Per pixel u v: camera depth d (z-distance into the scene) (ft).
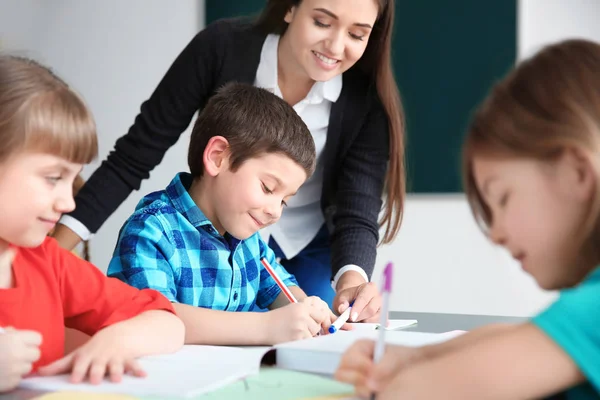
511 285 9.62
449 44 9.53
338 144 5.27
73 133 2.49
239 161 3.89
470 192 2.34
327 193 5.40
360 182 5.28
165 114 5.01
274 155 3.86
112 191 4.91
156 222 3.84
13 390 2.20
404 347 2.32
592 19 9.37
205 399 2.09
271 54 5.03
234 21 5.19
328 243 5.65
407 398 1.90
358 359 2.24
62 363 2.42
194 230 4.00
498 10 9.29
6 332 2.33
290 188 3.97
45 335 2.91
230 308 4.18
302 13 4.64
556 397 1.99
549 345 1.82
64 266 3.10
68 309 3.09
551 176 2.02
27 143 2.39
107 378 2.32
